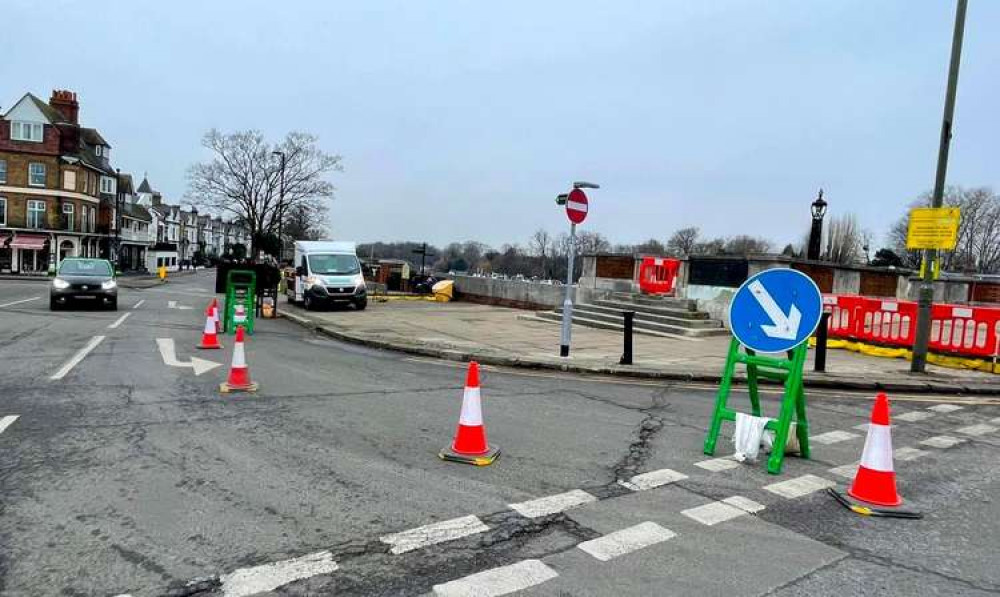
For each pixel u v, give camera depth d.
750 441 5.47
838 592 3.27
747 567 3.52
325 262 22.41
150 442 5.36
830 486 4.95
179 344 11.78
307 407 6.88
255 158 54.31
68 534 3.60
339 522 3.90
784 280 5.53
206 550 3.46
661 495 4.61
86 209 55.88
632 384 9.36
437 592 3.12
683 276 17.50
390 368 9.99
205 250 126.88
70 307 19.83
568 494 4.53
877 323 13.20
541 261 59.56
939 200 10.45
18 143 49.94
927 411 8.20
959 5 10.09
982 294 22.00
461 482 4.69
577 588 3.21
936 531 4.15
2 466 4.68
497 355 11.17
